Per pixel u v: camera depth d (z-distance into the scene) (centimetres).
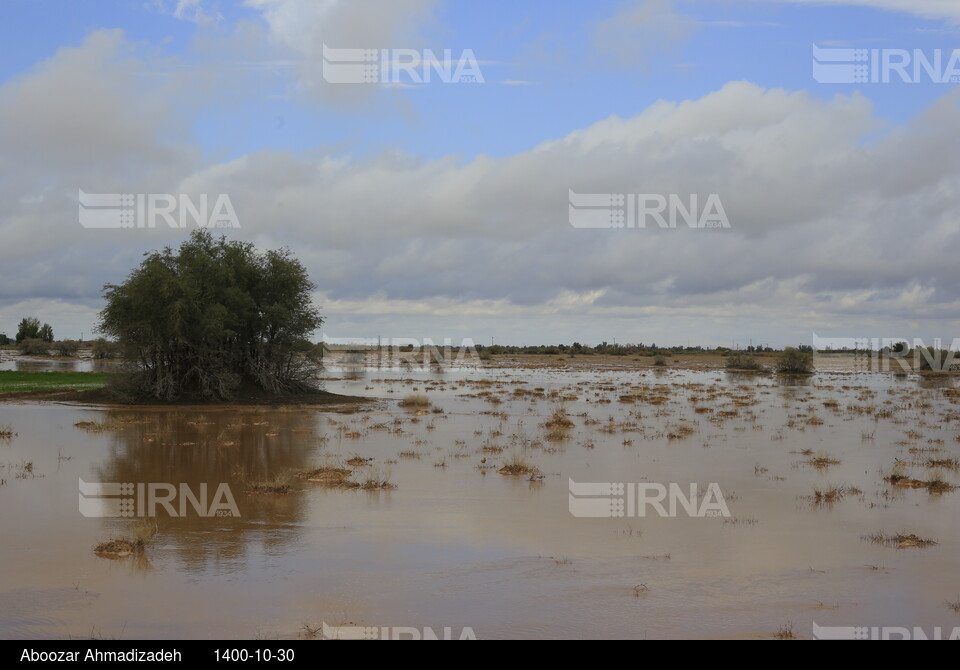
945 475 1973
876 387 6125
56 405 3766
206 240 4288
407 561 1176
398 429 2867
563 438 2655
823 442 2631
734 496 1683
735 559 1203
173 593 1020
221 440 2459
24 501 1559
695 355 16612
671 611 979
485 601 1009
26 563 1141
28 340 11044
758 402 4441
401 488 1741
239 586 1052
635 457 2231
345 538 1303
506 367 10394
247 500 1597
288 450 2319
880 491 1753
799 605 1005
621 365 11331
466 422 3216
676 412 3759
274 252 4422
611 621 945
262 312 4303
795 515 1505
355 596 1020
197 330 3941
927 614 976
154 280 3859
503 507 1553
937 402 4566
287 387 4366
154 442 2459
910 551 1255
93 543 1252
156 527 1361
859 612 982
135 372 3994
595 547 1266
